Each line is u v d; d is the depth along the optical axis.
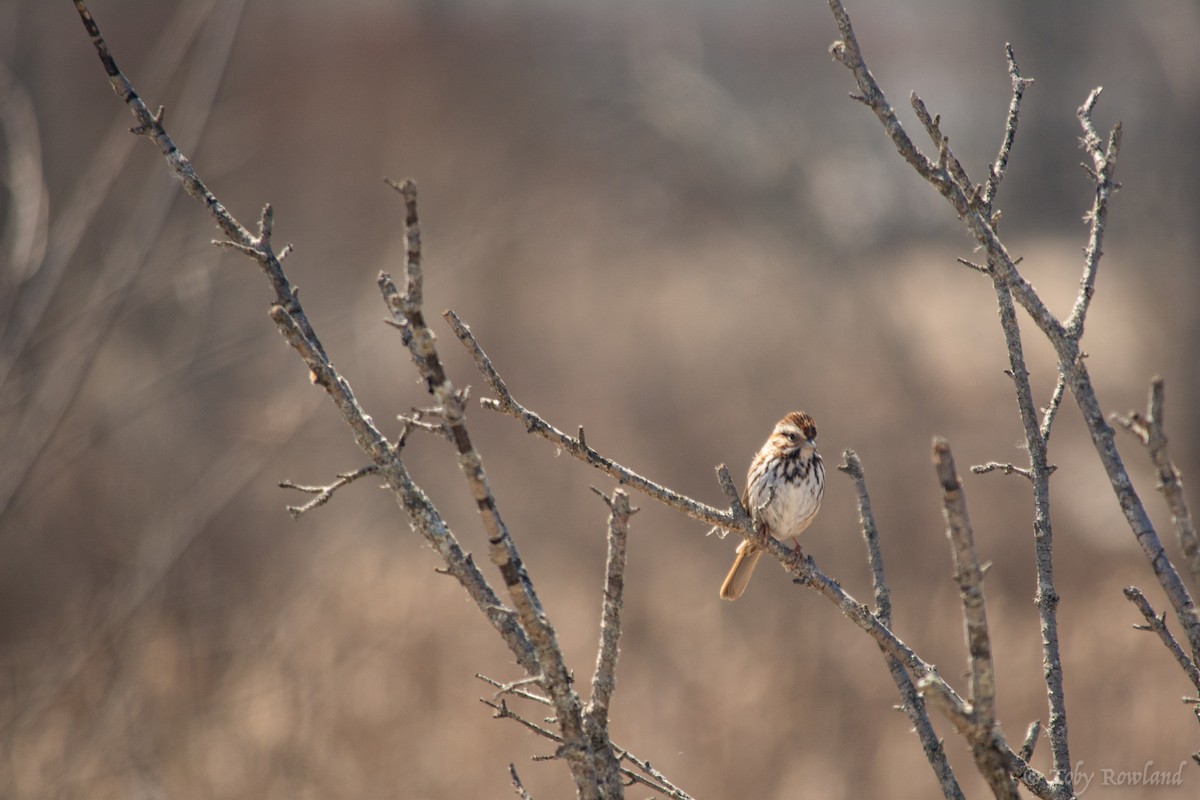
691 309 25.19
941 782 4.01
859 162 29.09
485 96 28.36
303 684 11.95
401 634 13.23
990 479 19.00
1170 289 19.56
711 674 13.77
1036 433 4.27
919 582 16.28
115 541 12.64
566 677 3.32
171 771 10.35
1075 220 31.50
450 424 3.19
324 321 16.69
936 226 28.47
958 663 14.15
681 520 18.86
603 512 18.84
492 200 24.98
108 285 9.01
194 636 11.66
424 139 25.88
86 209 8.70
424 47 26.86
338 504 17.11
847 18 3.59
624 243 27.34
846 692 13.46
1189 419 18.69
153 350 13.58
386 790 11.09
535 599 3.34
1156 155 20.47
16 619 12.39
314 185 23.98
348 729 11.60
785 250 27.12
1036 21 31.19
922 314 25.45
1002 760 2.81
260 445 11.99
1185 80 20.14
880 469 19.53
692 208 28.41
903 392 22.30
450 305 23.59
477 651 13.23
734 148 28.38
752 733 12.70
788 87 32.28
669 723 12.99
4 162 9.99
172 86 11.28
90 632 10.19
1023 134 32.19
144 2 18.67
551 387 22.98
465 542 17.88
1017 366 4.28
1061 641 13.74
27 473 8.30
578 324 24.53
